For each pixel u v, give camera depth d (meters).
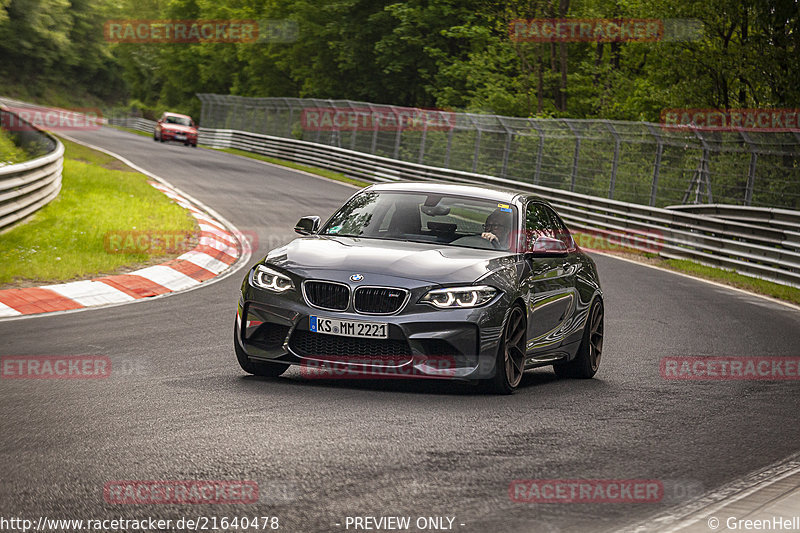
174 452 16.17
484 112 142.12
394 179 113.38
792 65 99.31
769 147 73.62
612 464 17.00
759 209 64.38
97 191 70.06
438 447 17.28
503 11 154.75
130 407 19.73
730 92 110.94
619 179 88.25
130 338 29.36
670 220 72.62
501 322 22.47
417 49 168.12
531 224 26.89
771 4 98.50
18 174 51.38
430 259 23.08
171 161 118.25
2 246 45.41
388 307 21.78
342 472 15.30
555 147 97.00
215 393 21.41
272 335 22.62
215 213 73.31
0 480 14.30
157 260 47.22
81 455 15.85
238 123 179.00
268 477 14.87
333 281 22.05
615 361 30.91
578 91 144.75
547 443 18.23
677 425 21.03
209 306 36.97
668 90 109.88
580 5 139.88
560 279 26.59
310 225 26.52
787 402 24.98
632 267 64.06
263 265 23.39
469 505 13.91
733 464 17.69
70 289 38.50
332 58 190.25
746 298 52.12
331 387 22.81
